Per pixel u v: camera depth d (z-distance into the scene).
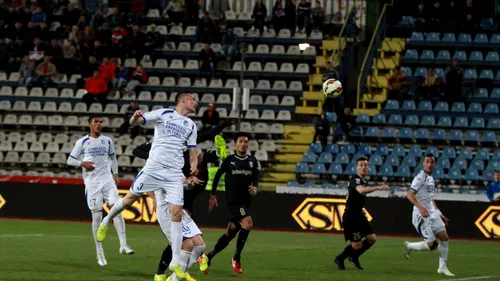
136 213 64.69
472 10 93.75
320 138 76.69
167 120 29.22
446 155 75.25
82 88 87.56
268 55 90.31
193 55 92.12
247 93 68.12
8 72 91.25
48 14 97.56
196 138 30.41
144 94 86.06
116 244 46.91
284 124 82.00
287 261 40.88
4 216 67.69
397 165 74.44
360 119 80.31
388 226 62.84
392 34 93.81
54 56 89.81
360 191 36.72
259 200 64.38
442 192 70.88
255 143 78.44
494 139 76.81
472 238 61.94
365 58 84.50
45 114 86.25
